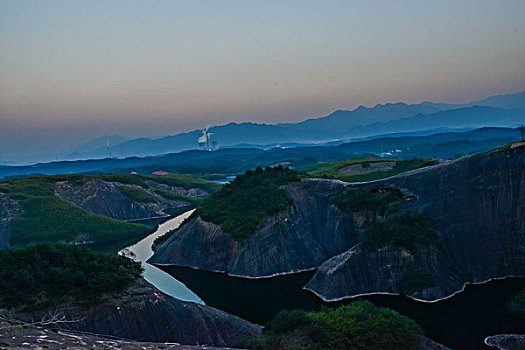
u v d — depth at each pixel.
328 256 79.25
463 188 71.38
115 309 43.09
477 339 46.75
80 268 46.25
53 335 28.20
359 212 80.50
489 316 52.62
